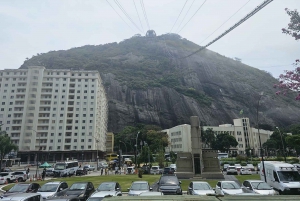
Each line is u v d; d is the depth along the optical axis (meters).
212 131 117.38
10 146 59.94
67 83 100.38
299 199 5.00
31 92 95.88
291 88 12.16
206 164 34.88
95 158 95.44
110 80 190.50
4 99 94.88
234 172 42.09
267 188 16.67
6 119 92.94
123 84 188.62
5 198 11.46
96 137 100.12
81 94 101.25
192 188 17.05
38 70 98.50
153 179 34.97
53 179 37.25
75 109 98.94
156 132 127.88
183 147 111.81
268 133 145.62
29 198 11.61
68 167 46.53
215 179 32.31
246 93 199.50
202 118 167.75
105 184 17.17
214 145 113.88
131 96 179.00
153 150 87.56
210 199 4.99
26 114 93.38
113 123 155.00
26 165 82.12
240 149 124.19
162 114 169.50
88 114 99.12
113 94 176.75
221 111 181.00
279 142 111.19
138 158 55.72
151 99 178.88
